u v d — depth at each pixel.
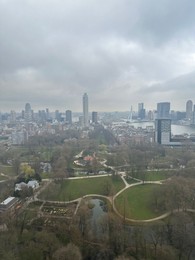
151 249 176.62
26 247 167.62
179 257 169.75
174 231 196.38
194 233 194.62
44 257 160.75
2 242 167.50
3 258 150.38
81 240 186.75
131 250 175.50
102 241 187.00
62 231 194.75
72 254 156.25
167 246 179.12
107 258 171.00
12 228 195.12
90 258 172.75
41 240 174.12
